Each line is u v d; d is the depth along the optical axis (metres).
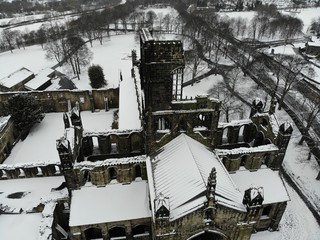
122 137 53.81
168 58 38.59
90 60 145.62
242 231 40.88
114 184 49.75
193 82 116.19
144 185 49.97
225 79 118.75
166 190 40.03
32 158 74.94
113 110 96.50
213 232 40.03
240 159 52.22
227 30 168.62
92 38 187.50
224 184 40.81
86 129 86.56
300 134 85.62
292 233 55.75
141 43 42.72
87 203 47.41
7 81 104.88
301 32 190.00
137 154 56.12
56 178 59.75
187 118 44.84
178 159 42.94
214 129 47.03
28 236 45.97
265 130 55.12
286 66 124.62
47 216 47.19
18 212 49.81
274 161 53.25
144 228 50.94
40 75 116.31
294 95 107.81
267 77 120.50
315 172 71.38
